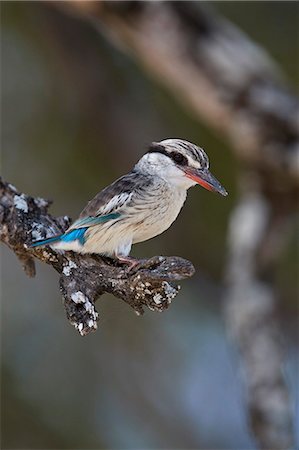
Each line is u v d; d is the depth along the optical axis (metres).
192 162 7.01
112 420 13.42
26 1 13.26
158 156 7.04
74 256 6.11
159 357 13.87
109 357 13.62
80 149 13.42
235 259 11.46
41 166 13.23
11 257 13.81
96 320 5.70
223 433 13.91
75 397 13.12
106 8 11.21
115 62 13.75
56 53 13.55
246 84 11.36
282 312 13.55
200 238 13.32
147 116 13.66
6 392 12.54
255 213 11.45
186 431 13.78
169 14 11.30
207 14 11.73
